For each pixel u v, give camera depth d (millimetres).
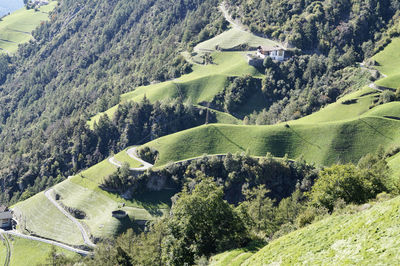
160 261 101562
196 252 79625
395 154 159375
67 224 166875
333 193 88188
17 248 158500
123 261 109375
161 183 175625
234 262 68062
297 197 138250
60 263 130375
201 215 80812
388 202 56656
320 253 55000
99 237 152000
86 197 178375
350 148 179000
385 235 49531
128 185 173125
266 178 168500
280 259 59688
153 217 161125
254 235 81562
